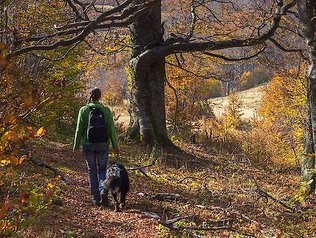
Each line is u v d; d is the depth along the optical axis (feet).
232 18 53.83
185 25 57.11
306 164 36.45
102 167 28.22
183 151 55.83
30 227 19.45
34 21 26.53
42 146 42.37
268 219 27.32
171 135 69.56
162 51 54.13
